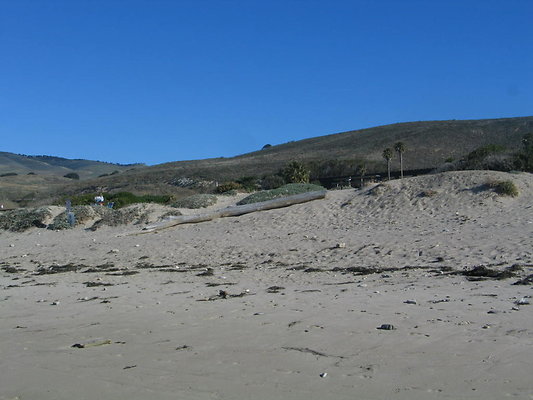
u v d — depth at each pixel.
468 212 21.33
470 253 13.55
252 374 5.44
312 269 13.80
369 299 9.04
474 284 10.05
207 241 20.77
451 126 94.00
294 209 26.52
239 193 38.06
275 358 5.93
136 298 10.69
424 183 25.80
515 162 35.09
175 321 8.15
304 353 6.04
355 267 13.55
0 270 17.89
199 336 7.11
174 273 14.70
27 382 5.61
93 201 39.62
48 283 13.98
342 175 70.38
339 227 22.08
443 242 15.38
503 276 10.61
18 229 31.09
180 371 5.68
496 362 5.25
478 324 6.78
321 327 7.14
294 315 7.99
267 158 94.00
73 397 5.09
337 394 4.75
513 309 7.50
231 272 14.33
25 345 7.21
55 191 83.50
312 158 83.19
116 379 5.54
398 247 15.46
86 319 8.76
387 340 6.31
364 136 100.56
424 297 8.97
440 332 6.50
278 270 14.15
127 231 26.70
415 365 5.36
